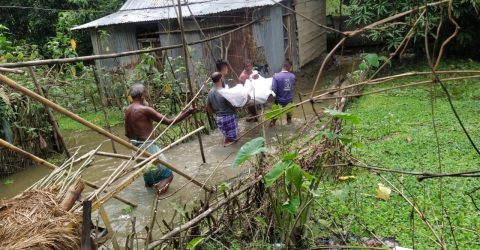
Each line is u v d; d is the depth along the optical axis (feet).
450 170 16.63
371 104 29.50
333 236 12.66
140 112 18.75
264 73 39.09
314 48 52.08
